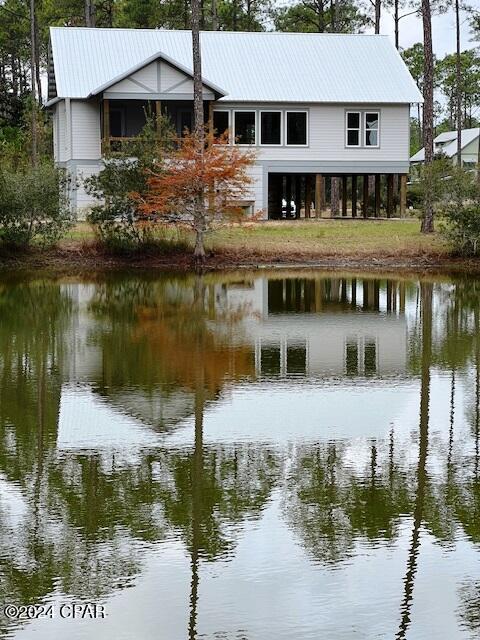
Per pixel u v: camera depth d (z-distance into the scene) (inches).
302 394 535.5
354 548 331.0
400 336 719.7
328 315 824.9
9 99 2156.7
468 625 281.0
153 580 306.7
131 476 397.1
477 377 581.0
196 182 1152.2
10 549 327.6
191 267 1170.0
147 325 756.6
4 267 1152.8
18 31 2383.1
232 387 548.7
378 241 1258.0
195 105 1189.1
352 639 273.0
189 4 2202.3
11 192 1141.1
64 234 1202.6
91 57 1544.0
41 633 276.5
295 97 1513.3
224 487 385.1
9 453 425.1
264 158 1524.4
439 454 428.8
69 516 355.3
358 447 438.9
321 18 2138.3
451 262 1213.1
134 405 506.3
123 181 1166.3
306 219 1539.1
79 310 836.0
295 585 304.2
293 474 401.1
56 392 532.4
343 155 1547.7
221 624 280.5
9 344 669.3
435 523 351.3
